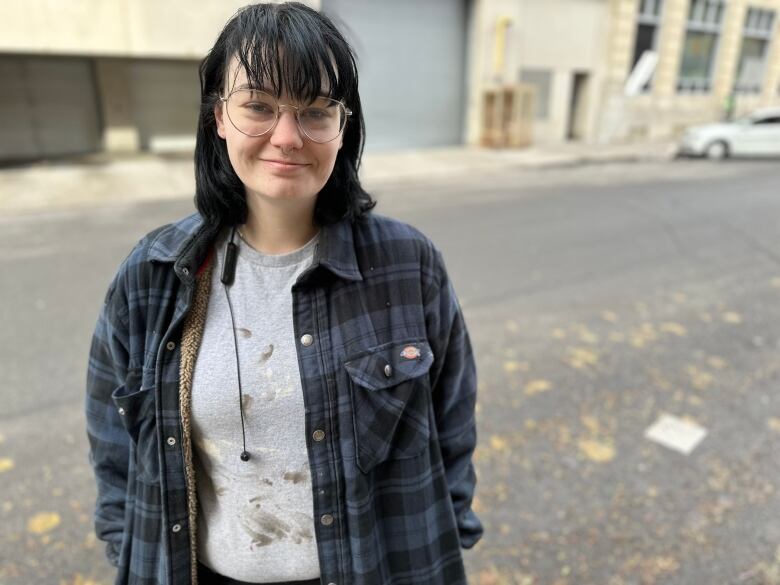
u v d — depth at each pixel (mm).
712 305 4887
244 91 979
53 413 3154
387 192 9727
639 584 2166
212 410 1072
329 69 977
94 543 2307
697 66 19828
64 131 11727
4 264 5516
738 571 2219
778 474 2758
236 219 1126
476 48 14797
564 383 3555
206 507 1175
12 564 2197
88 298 4703
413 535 1185
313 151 1017
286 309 1099
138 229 6891
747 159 14914
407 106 14555
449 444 1330
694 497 2605
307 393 1067
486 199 9164
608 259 6109
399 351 1123
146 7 10438
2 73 10836
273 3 1011
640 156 14852
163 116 12523
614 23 16953
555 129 17156
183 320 1091
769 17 21312
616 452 2906
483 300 4895
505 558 2279
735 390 3510
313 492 1098
